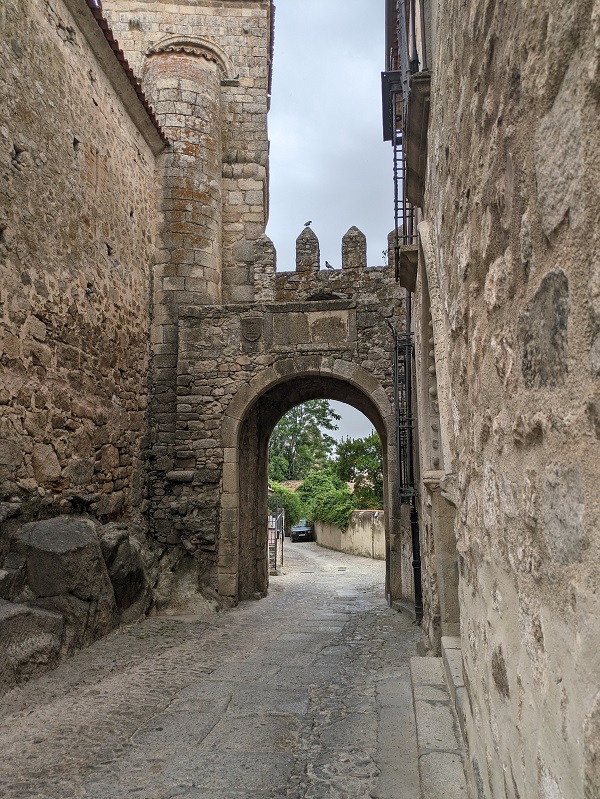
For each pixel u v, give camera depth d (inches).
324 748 155.9
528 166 57.7
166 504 413.7
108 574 301.7
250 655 264.4
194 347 423.5
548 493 53.4
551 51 49.3
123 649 264.2
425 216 211.0
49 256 287.0
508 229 67.7
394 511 410.0
